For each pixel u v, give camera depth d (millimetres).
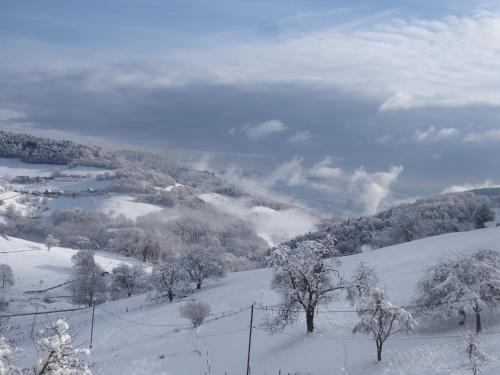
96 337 87312
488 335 49156
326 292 67000
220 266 114062
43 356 21266
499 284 51250
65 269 177375
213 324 78000
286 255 60875
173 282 107062
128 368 64250
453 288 52719
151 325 86938
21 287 151875
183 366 62031
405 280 71125
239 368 58156
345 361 51688
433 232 138250
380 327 49125
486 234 92375
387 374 46469
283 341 61594
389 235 139875
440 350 48375
